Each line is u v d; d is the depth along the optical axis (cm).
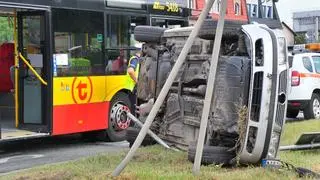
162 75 847
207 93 649
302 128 1169
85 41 1079
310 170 664
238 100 693
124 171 652
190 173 641
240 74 692
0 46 1135
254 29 707
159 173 639
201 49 761
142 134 636
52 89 1009
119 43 1159
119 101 1179
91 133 1179
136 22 1209
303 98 1514
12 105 1116
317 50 1722
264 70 686
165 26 1301
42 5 988
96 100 1105
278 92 700
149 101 867
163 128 831
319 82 1560
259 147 692
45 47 1003
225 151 698
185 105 786
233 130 698
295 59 1527
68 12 1041
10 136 969
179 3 1355
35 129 1022
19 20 1029
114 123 1166
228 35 714
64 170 684
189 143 762
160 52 861
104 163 731
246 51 702
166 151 793
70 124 1047
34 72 1016
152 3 1255
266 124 689
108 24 1134
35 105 1023
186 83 784
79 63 1065
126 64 1176
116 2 1152
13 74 1062
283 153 814
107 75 1130
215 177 623
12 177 680
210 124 715
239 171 670
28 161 954
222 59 705
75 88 1055
